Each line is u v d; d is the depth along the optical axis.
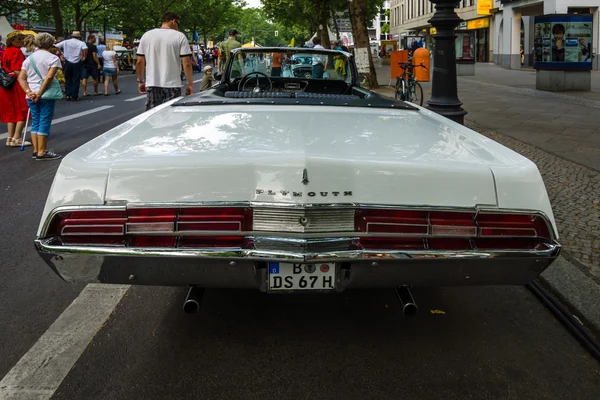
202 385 2.44
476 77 22.19
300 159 2.19
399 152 2.43
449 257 2.21
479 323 3.07
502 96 14.31
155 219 2.17
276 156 2.23
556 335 2.95
